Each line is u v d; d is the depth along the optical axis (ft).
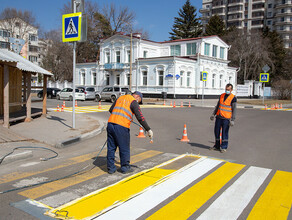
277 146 26.91
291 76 192.03
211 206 12.62
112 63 128.26
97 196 13.61
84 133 30.66
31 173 17.40
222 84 136.87
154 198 13.43
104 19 177.17
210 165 19.54
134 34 123.34
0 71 35.99
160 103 92.12
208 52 126.00
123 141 17.01
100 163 19.94
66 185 15.25
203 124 42.91
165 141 28.94
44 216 11.50
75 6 31.04
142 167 18.94
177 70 109.91
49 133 29.96
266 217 11.64
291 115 59.67
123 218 11.35
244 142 28.89
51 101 91.09
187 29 211.61
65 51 173.17
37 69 36.42
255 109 76.89
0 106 36.52
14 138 26.12
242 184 15.64
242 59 174.50
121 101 17.17
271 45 188.75
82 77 147.23
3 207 12.34
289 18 272.31
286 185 15.60
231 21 297.94
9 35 163.73
